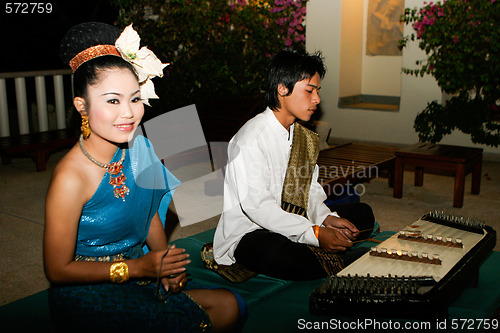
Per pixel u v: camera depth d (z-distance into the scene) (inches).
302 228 96.6
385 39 295.7
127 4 296.5
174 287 70.0
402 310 75.8
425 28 240.4
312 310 78.7
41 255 131.0
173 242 125.3
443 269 86.6
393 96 299.6
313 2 272.1
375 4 294.5
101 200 67.1
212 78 281.0
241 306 74.7
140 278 67.4
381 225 153.1
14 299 105.7
